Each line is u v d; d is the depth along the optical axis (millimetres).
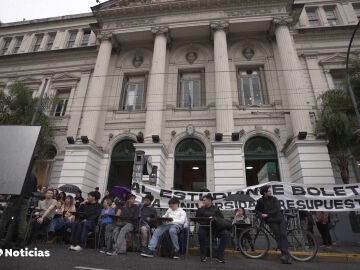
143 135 16688
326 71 17422
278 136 15578
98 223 8312
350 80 12094
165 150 15594
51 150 17984
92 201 8234
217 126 15289
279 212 6895
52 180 16859
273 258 7398
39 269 4367
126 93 19109
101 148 16703
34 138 3432
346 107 12242
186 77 18938
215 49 17328
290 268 5848
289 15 17797
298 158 13500
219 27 17844
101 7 19875
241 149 14352
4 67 21906
